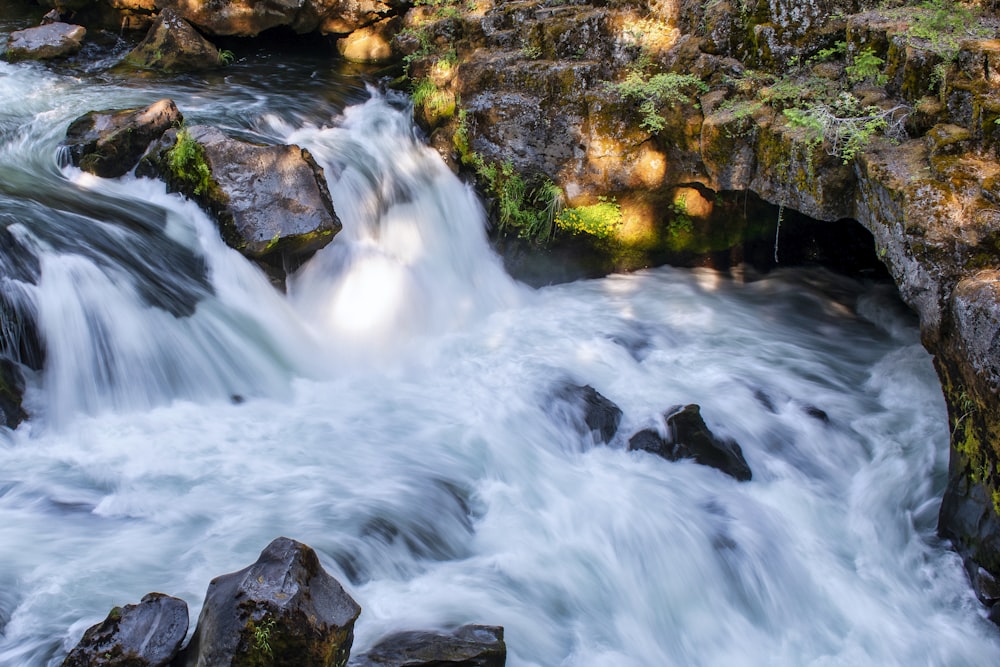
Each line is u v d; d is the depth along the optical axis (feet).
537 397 25.77
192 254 26.78
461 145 32.83
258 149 27.48
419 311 30.27
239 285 26.89
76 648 15.26
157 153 28.48
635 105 30.25
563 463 23.68
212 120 32.09
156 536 19.25
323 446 23.26
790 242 34.35
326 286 28.99
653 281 33.73
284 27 41.73
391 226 31.53
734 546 21.02
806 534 22.07
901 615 20.07
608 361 28.45
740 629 19.60
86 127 29.43
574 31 32.07
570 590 19.49
